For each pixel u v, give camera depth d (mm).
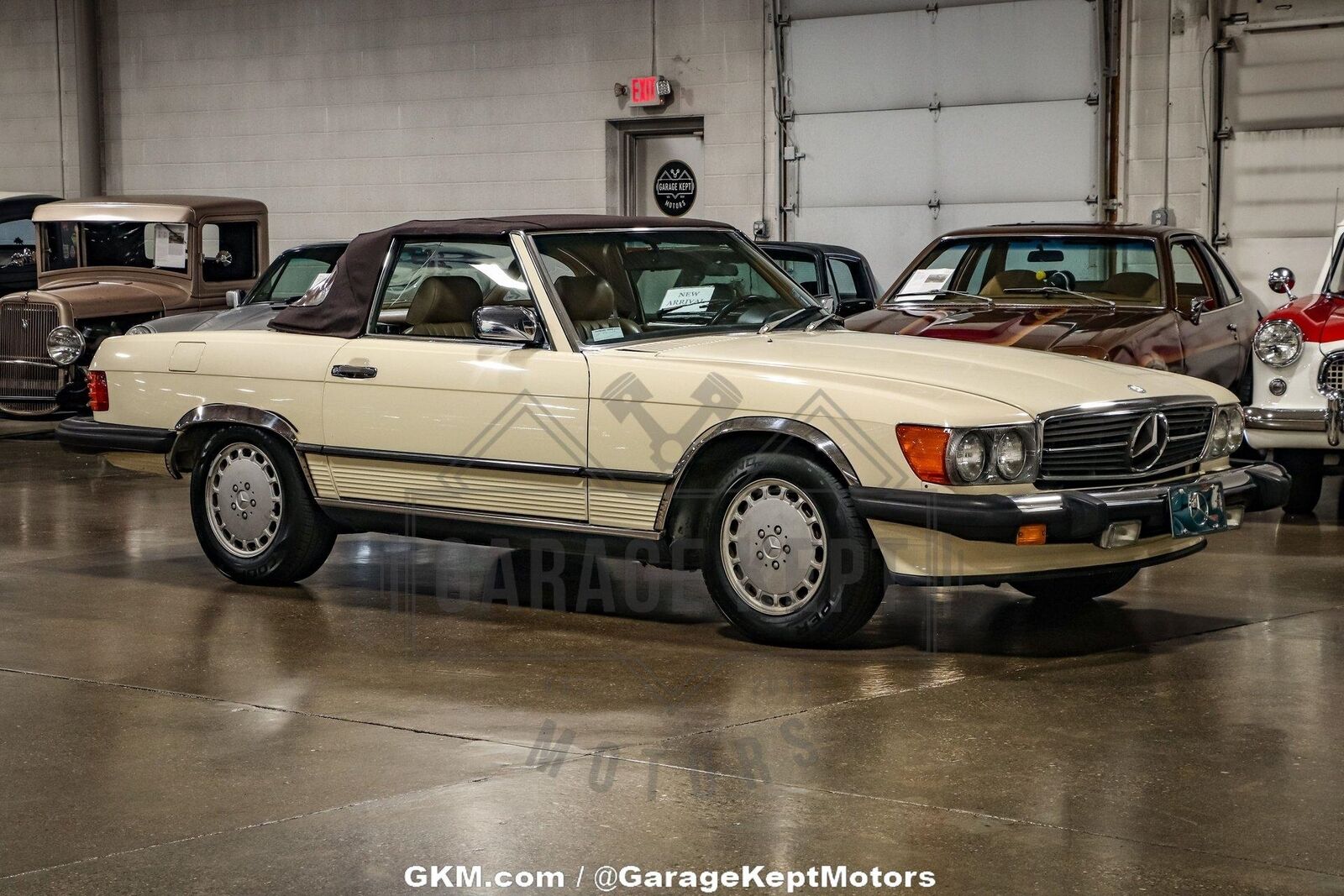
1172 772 4453
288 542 6996
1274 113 14211
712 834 3961
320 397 6801
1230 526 6102
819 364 5984
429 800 4223
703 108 16922
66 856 3844
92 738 4828
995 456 5535
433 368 6496
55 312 12688
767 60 16516
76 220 13500
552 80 17672
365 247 6887
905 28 15750
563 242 6543
